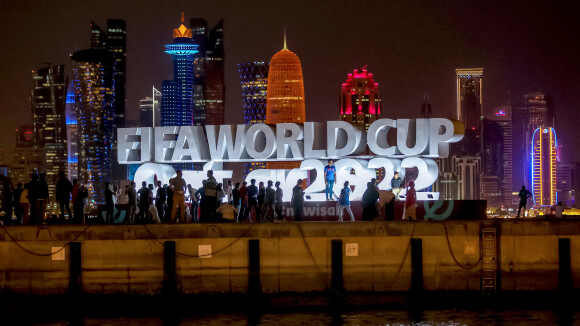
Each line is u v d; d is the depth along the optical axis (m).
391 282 51.34
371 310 51.06
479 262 51.66
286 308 51.31
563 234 51.59
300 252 51.44
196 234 51.66
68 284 52.12
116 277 51.94
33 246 52.41
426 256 51.62
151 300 51.75
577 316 49.31
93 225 52.06
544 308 51.50
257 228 51.50
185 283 51.81
